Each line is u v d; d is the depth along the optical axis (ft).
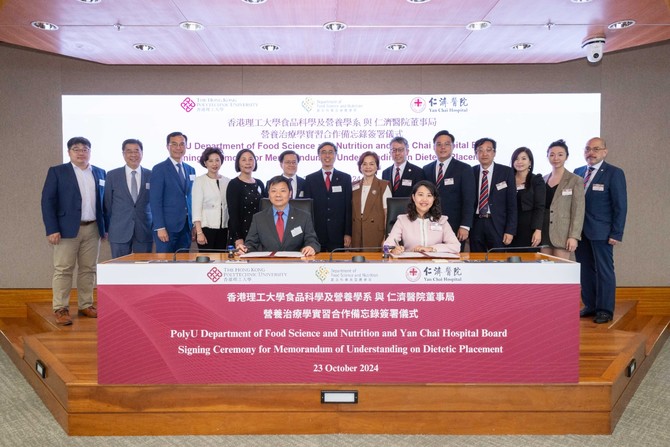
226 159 16.37
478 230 15.62
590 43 13.48
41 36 13.17
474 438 7.93
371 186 15.80
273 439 7.93
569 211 13.94
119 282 7.90
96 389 8.06
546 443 7.79
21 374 11.28
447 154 15.93
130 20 11.98
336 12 11.53
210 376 7.98
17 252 16.22
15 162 16.07
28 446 7.82
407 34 13.14
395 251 9.37
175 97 16.28
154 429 8.08
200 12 11.46
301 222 11.21
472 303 7.86
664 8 11.35
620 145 16.34
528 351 7.90
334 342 7.93
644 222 16.37
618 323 13.53
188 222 15.88
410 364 7.94
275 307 7.89
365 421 8.05
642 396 9.89
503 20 12.14
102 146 16.20
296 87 16.52
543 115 16.42
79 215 13.23
